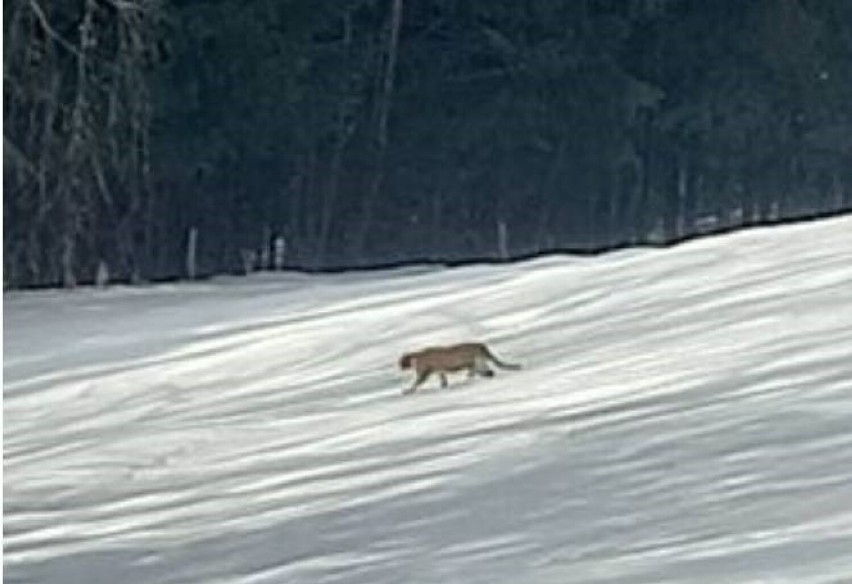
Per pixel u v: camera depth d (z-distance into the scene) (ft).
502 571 20.15
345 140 133.59
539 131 137.28
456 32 137.08
